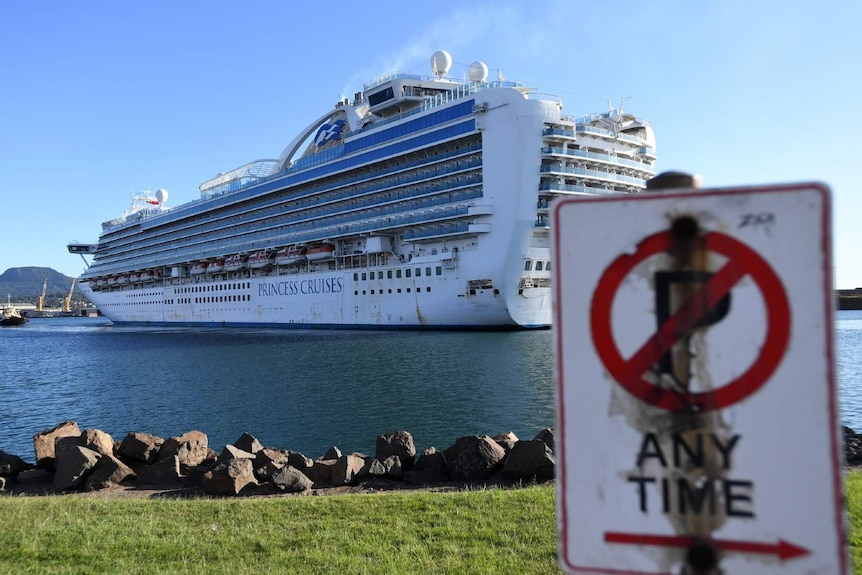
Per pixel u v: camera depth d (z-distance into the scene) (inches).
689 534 92.1
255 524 356.5
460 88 2326.5
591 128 2097.7
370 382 1268.5
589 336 97.5
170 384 1381.6
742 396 89.8
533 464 487.5
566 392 98.8
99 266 4616.1
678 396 92.8
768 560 88.1
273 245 2979.8
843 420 925.2
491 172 2096.5
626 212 95.9
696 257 92.0
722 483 90.7
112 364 1822.1
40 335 3745.1
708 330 91.5
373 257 2573.8
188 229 3688.5
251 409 1068.5
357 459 536.4
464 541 313.0
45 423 1055.0
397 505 380.8
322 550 308.5
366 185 2600.9
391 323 2450.8
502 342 1865.2
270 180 3029.0
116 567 294.5
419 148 2319.1
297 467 542.9
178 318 3740.2
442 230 2219.5
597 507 97.0
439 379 1274.6
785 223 88.2
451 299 2235.5
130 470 546.0
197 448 612.1
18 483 565.0
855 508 325.1
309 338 2277.3
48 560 307.0
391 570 278.8
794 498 87.4
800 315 87.2
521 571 273.4
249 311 3154.5
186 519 373.1
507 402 1045.2
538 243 2106.3
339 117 2977.4
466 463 517.0
